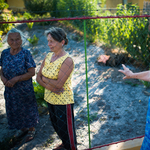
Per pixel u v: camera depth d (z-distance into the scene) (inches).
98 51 281.4
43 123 128.0
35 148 104.6
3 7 394.6
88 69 225.1
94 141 110.1
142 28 203.0
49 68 86.0
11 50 96.3
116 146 88.7
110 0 542.6
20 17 362.3
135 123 127.4
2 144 103.4
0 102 154.1
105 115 136.9
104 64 234.4
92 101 156.9
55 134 116.9
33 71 99.3
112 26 249.6
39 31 376.5
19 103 100.1
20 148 104.4
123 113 139.1
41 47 293.6
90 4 378.3
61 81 82.9
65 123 85.7
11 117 102.7
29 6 473.7
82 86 184.5
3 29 321.7
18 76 95.7
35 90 145.7
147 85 176.6
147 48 203.5
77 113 139.8
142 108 145.1
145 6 219.5
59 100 84.4
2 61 97.5
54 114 89.4
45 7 469.7
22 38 95.8
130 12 219.9
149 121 70.0
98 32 305.6
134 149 88.2
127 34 221.5
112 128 122.4
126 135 115.4
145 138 72.1
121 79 197.0
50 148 104.7
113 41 255.3
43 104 137.5
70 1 403.2
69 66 83.4
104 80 196.4
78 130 120.4
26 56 96.9
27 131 118.0
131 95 165.2
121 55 235.0
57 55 85.3
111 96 164.2
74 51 285.1
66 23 421.4
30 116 104.6
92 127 123.4
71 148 88.5
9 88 98.5
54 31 80.2
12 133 116.7
